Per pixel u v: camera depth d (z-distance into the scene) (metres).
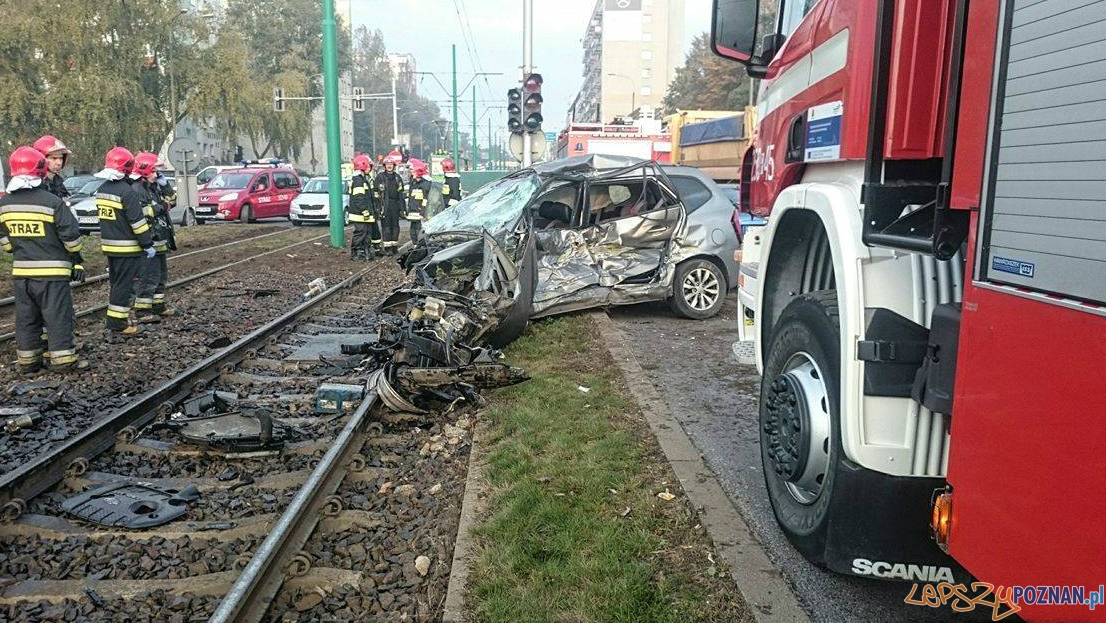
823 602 3.54
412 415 6.30
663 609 3.40
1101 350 1.84
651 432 5.59
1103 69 1.85
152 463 5.26
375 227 18.30
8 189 7.23
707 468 4.93
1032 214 2.10
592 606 3.43
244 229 25.19
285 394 6.89
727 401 6.64
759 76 5.30
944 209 2.59
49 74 35.47
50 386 7.02
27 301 7.43
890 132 2.97
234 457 5.31
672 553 3.90
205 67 43.16
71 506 4.48
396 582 3.85
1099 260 1.85
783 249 4.41
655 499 4.49
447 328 7.10
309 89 57.97
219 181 29.08
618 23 115.81
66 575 3.83
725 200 10.52
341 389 6.39
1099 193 1.85
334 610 3.59
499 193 10.30
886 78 3.04
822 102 3.90
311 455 5.43
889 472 3.09
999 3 2.27
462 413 6.37
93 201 21.14
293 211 27.20
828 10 3.82
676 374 7.51
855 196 3.35
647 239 9.88
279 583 3.71
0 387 7.04
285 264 16.48
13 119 34.06
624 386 6.77
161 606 3.57
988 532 2.28
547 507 4.36
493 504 4.53
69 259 7.49
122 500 4.57
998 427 2.23
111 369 7.71
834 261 3.29
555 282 9.38
